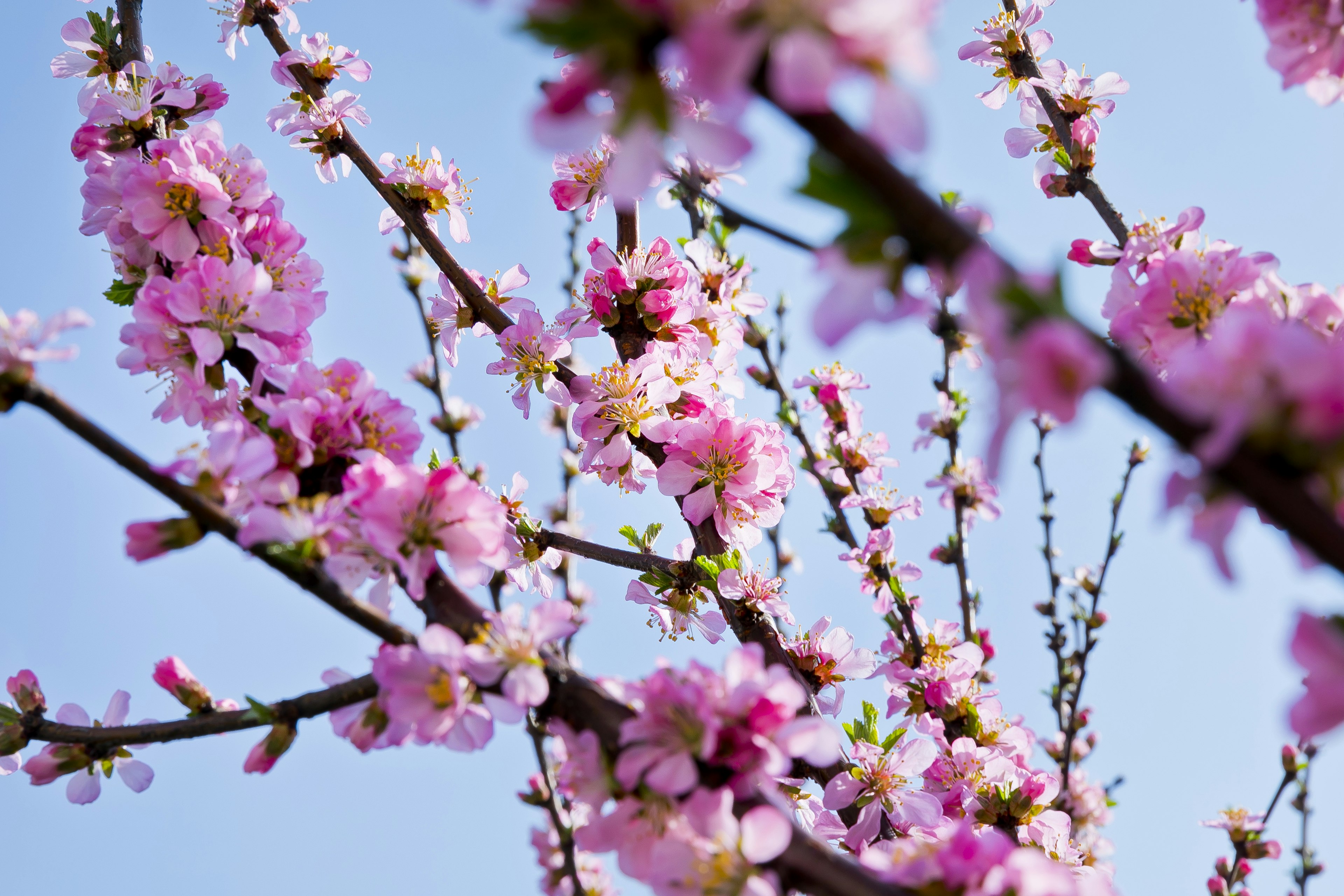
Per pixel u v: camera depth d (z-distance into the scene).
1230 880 1.88
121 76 1.69
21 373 1.50
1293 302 1.54
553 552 1.74
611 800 1.52
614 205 1.74
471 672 1.51
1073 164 1.73
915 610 1.79
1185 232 1.59
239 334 1.59
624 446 1.70
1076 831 1.92
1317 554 1.35
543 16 1.32
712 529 1.69
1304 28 1.53
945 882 1.49
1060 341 1.24
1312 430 1.32
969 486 1.85
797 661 1.69
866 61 1.29
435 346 1.94
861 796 1.65
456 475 1.54
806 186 1.38
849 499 1.83
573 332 1.73
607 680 1.52
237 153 1.64
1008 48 1.76
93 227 1.63
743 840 1.50
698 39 1.24
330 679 1.55
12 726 1.57
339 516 1.53
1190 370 1.37
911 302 1.42
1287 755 1.84
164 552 1.52
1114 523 1.90
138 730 1.55
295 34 1.77
